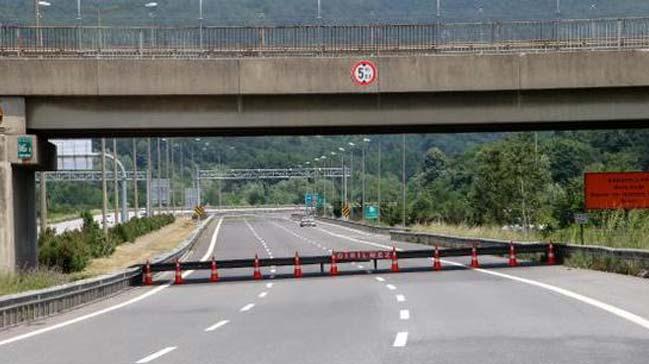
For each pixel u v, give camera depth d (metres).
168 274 49.03
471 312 22.56
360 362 14.54
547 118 40.31
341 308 25.27
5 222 37.16
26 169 40.44
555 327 18.61
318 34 40.47
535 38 40.91
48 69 38.28
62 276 36.50
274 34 40.44
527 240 54.88
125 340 19.14
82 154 102.94
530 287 29.98
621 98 40.19
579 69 39.56
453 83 39.56
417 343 16.80
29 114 38.94
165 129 40.44
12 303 23.09
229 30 40.31
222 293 34.16
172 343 18.30
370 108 40.16
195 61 39.00
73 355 16.67
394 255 43.41
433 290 30.55
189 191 176.12
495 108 40.31
